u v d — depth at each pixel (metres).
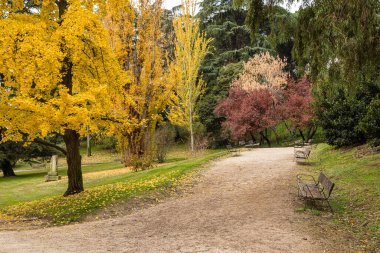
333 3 7.42
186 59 26.39
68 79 12.11
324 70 8.33
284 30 9.02
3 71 9.16
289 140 32.34
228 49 39.91
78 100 9.95
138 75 19.69
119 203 10.86
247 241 6.31
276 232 6.81
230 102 31.67
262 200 9.84
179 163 19.61
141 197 11.44
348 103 15.78
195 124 32.38
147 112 20.55
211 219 8.23
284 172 13.97
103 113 11.89
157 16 20.09
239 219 8.03
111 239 6.98
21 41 9.63
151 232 7.42
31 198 16.27
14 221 10.07
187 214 8.97
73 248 6.32
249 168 15.73
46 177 22.27
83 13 10.17
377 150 13.38
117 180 16.53
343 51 7.68
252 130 29.47
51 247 6.46
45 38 9.99
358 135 15.41
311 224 7.26
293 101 28.59
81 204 11.08
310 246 5.94
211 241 6.42
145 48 19.80
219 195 11.12
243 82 32.19
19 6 11.23
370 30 7.31
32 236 7.74
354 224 7.05
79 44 10.38
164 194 11.93
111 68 12.08
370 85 14.76
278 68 31.83
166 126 32.56
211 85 38.16
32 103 9.52
